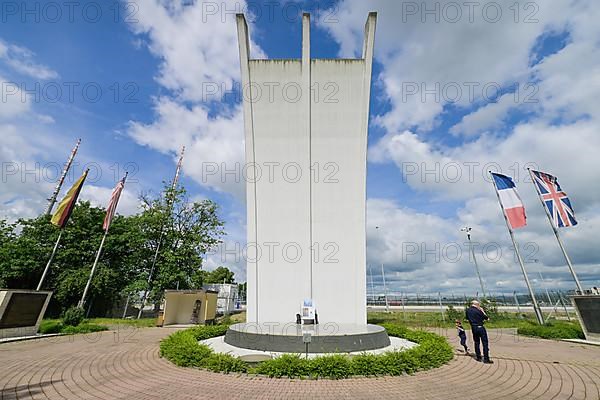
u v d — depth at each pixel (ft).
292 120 51.03
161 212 104.42
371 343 36.37
